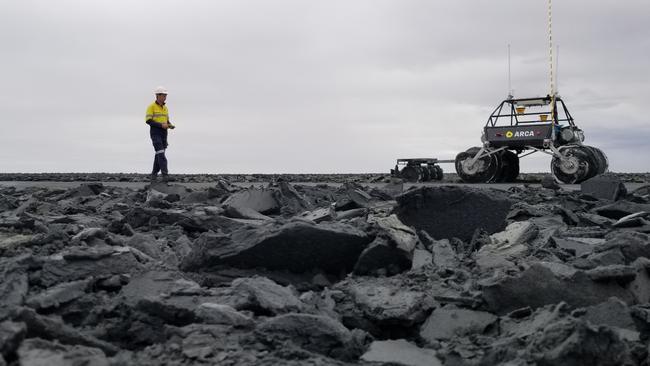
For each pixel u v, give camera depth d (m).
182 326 4.02
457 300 4.49
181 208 10.65
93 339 3.55
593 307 3.94
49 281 4.59
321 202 11.47
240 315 3.92
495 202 6.50
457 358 3.59
